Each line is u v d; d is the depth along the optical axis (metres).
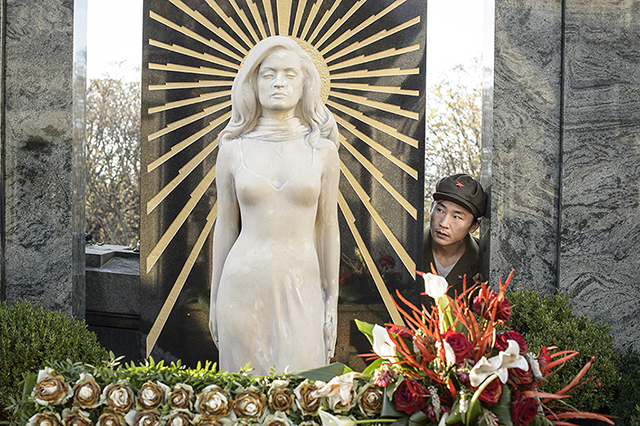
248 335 2.71
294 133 2.85
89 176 9.32
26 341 3.45
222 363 2.83
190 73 4.18
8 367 3.34
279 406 1.92
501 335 1.79
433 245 4.34
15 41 4.16
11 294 4.21
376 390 1.88
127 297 4.99
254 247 2.73
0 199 4.19
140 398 1.89
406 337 1.88
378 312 4.19
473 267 4.30
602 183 3.88
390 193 4.15
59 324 3.63
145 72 4.21
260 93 2.81
